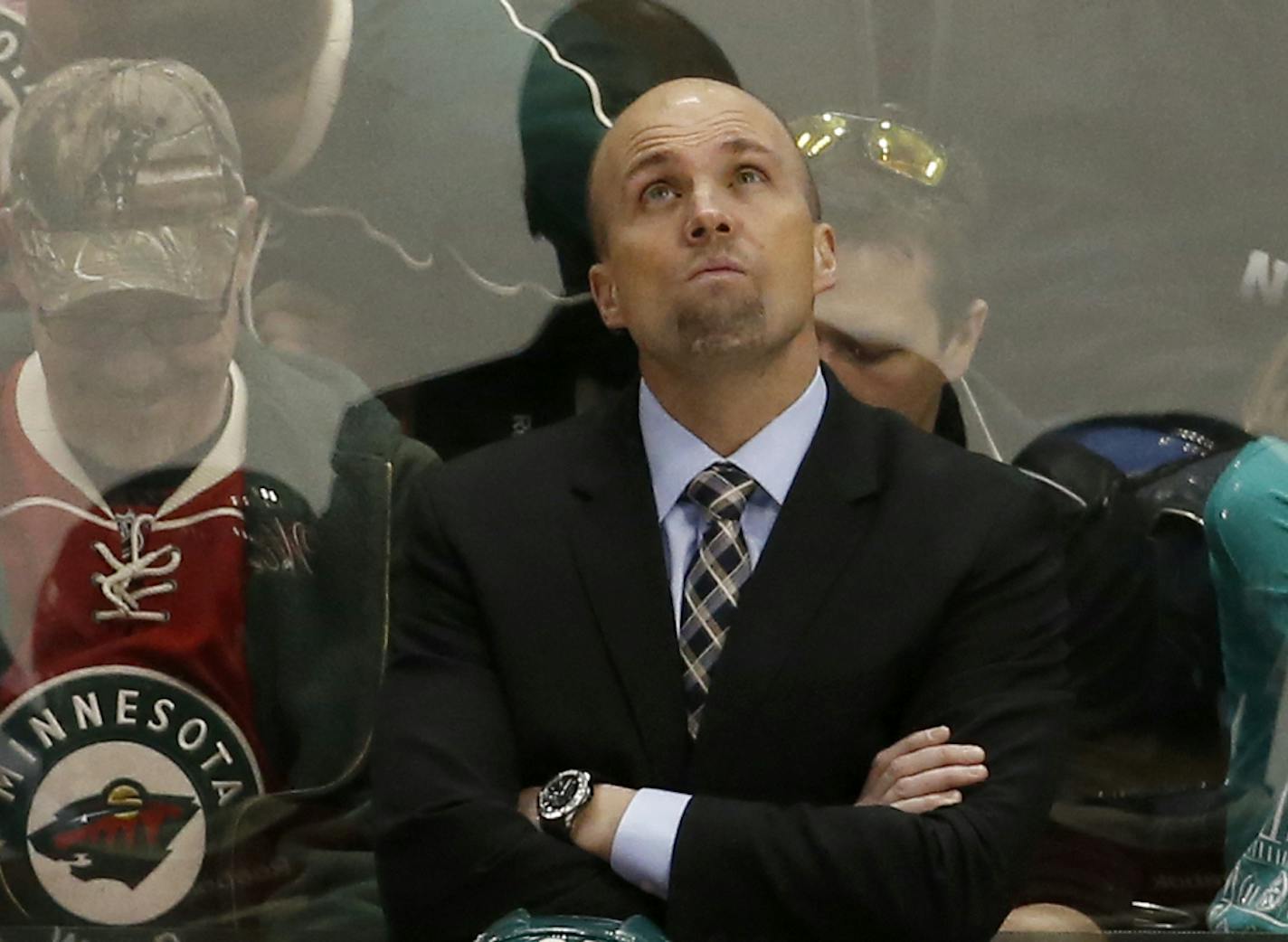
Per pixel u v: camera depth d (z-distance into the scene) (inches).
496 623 335.3
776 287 338.3
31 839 387.2
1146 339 437.7
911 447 343.9
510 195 430.3
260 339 415.5
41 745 389.4
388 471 406.9
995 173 445.1
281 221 427.2
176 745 390.9
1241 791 397.4
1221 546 406.3
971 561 331.6
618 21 436.8
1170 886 393.7
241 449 403.2
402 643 342.3
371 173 431.5
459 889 317.7
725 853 312.2
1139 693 402.0
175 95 410.3
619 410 352.5
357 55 433.4
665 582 336.2
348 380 417.7
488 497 344.5
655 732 329.7
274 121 429.1
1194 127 453.7
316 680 394.0
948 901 312.2
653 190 342.3
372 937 368.8
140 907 387.2
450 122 431.5
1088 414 430.0
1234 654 402.6
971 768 321.1
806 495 337.7
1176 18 464.8
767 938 312.0
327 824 389.7
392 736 331.9
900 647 327.9
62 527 396.8
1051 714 328.5
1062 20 465.4
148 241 403.2
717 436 343.9
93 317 399.9
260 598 396.2
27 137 406.0
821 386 350.0
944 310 423.2
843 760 327.9
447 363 424.8
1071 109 450.6
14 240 404.8
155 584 395.5
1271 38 462.0
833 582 331.9
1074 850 393.1
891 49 445.7
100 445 400.2
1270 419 432.5
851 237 416.2
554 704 331.9
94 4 427.8
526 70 433.4
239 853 388.2
